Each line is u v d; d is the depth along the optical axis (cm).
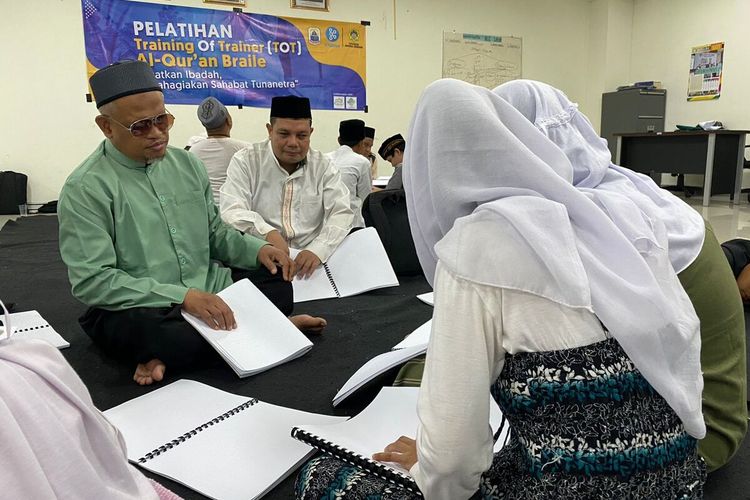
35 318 209
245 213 233
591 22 791
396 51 667
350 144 382
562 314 62
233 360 152
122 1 534
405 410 116
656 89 746
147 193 172
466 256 64
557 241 63
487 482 71
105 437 65
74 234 158
